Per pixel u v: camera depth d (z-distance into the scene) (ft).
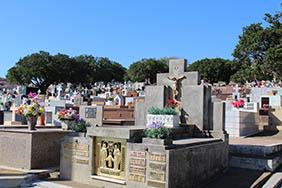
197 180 31.73
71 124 38.88
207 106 39.58
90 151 33.01
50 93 159.53
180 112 40.37
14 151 39.58
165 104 41.63
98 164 32.68
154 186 28.22
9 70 280.51
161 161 27.96
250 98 99.71
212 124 39.40
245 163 39.14
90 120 52.75
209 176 34.12
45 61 277.64
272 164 37.76
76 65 290.15
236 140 53.26
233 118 61.82
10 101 109.91
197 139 35.58
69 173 34.73
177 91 41.34
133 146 29.78
